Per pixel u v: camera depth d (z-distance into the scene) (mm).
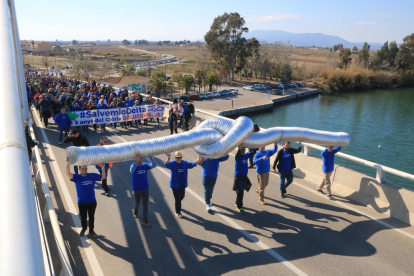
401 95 89250
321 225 6812
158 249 5910
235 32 95500
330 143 7613
